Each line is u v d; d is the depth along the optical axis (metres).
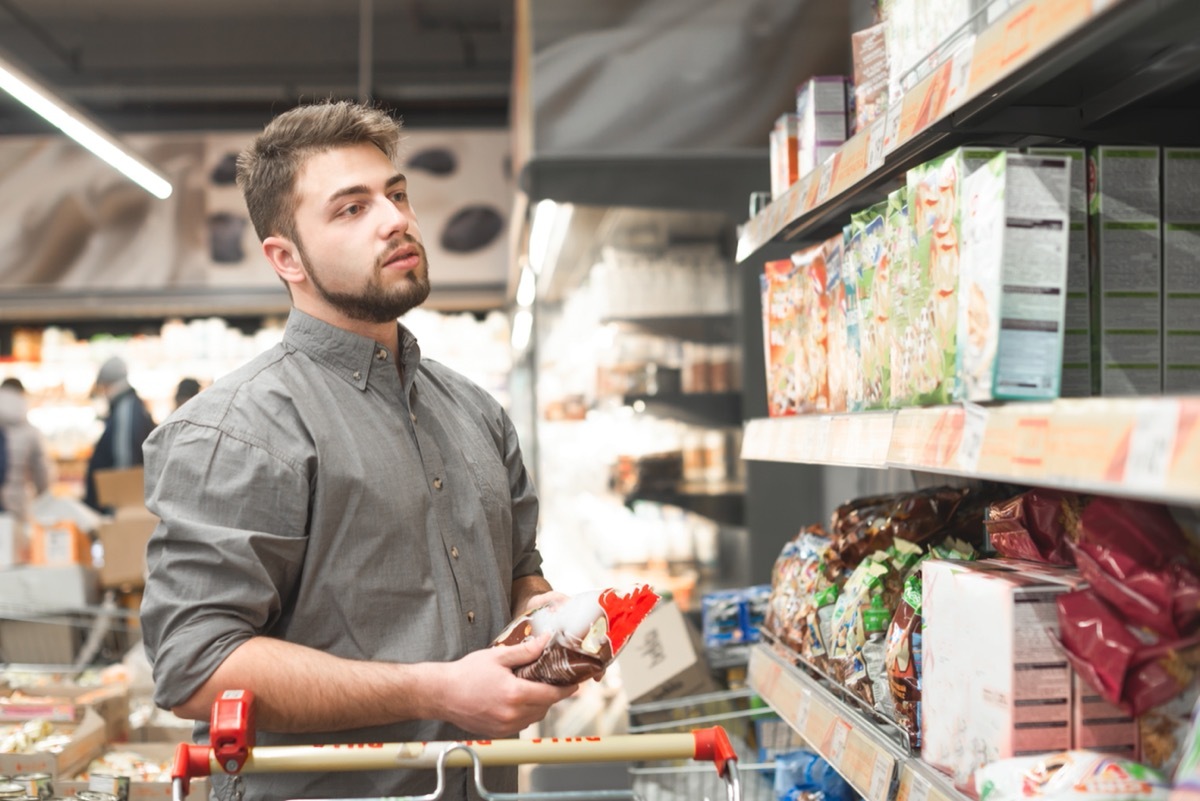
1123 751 1.11
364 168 1.67
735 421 3.82
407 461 1.68
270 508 1.56
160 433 1.62
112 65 9.06
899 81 1.49
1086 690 1.11
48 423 8.46
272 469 1.56
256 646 1.47
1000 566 1.29
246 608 1.51
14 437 6.89
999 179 1.08
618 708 3.51
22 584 4.60
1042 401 1.05
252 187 1.73
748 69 3.75
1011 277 1.08
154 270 8.05
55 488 8.38
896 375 1.40
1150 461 0.78
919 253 1.30
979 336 1.11
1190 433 0.74
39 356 8.66
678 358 3.90
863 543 1.78
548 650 1.46
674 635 2.76
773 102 3.75
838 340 1.73
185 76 9.18
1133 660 1.03
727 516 3.85
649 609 1.53
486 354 8.48
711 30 3.75
